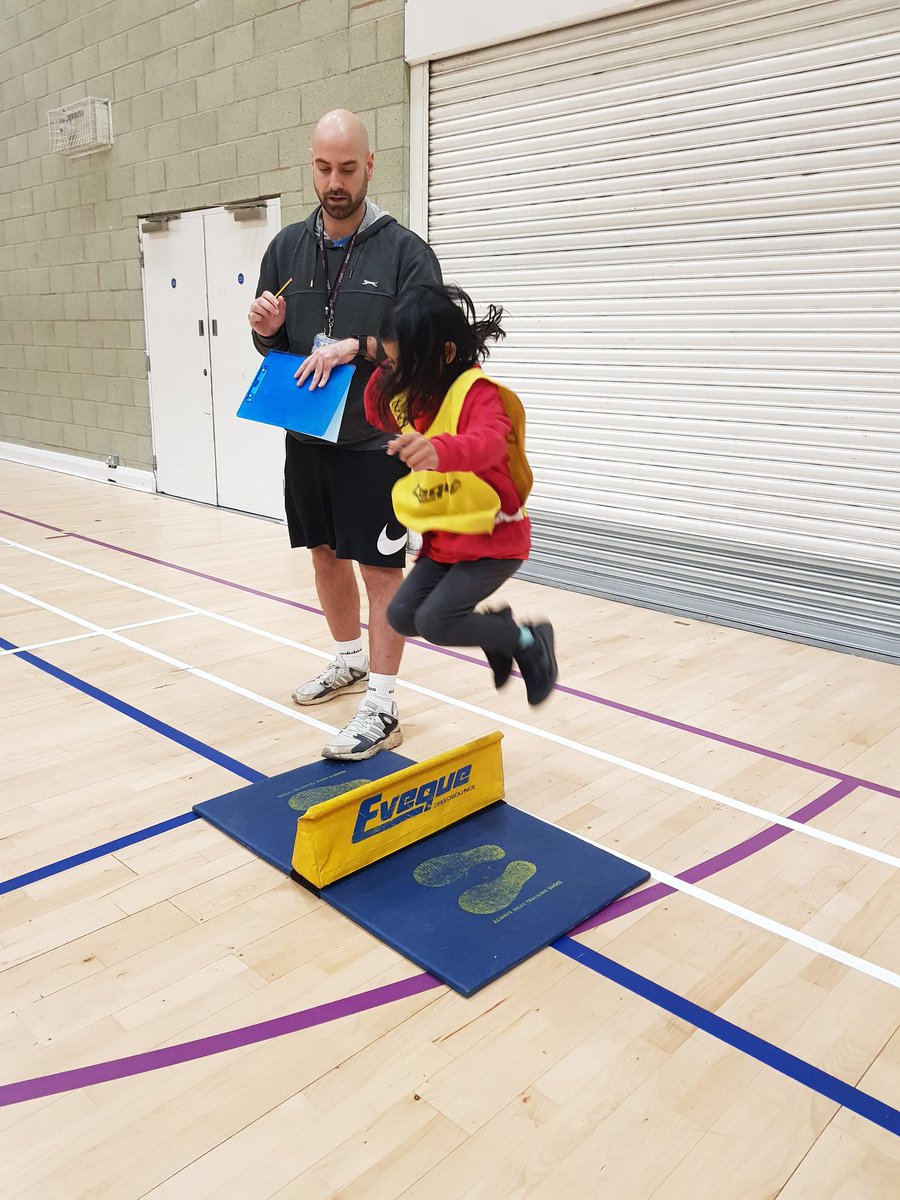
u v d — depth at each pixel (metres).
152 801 2.55
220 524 6.50
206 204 6.65
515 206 4.91
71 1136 1.45
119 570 5.15
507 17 4.65
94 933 1.96
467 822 2.44
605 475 4.78
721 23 4.02
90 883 2.15
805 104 3.85
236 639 4.00
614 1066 1.62
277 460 6.52
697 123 4.17
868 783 2.73
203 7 6.27
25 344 9.05
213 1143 1.44
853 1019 1.75
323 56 5.58
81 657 3.74
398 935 1.95
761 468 4.21
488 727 3.09
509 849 2.30
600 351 4.71
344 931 1.99
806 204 3.92
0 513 6.74
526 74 4.72
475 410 1.86
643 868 2.24
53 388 8.80
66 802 2.54
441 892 2.11
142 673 3.56
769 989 1.83
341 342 2.46
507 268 5.02
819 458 4.04
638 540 4.66
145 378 7.60
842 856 2.32
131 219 7.37
